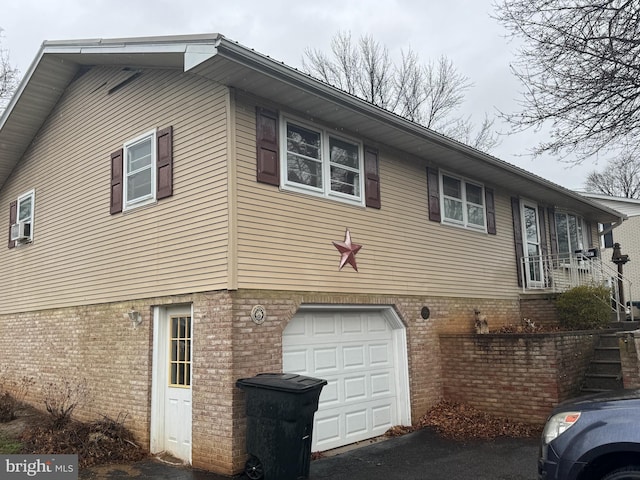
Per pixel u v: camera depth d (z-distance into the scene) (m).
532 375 9.75
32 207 12.71
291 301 8.07
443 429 9.54
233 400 7.04
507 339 10.10
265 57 7.23
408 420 9.95
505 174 12.73
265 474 6.55
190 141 8.33
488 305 12.70
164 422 8.40
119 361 9.24
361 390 9.36
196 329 7.74
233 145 7.64
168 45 7.75
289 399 6.48
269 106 8.29
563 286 15.05
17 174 13.69
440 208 11.72
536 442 8.47
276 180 8.17
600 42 7.86
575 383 10.03
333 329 9.04
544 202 15.94
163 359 8.53
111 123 10.23
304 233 8.49
